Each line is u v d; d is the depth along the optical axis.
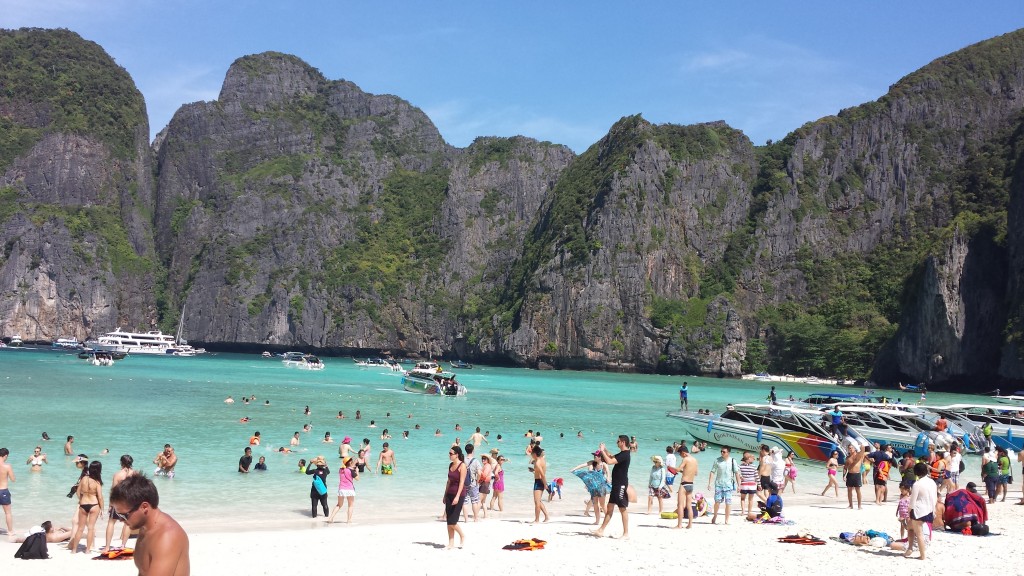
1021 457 33.44
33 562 19.33
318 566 19.48
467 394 99.94
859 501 31.91
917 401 110.94
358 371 161.50
